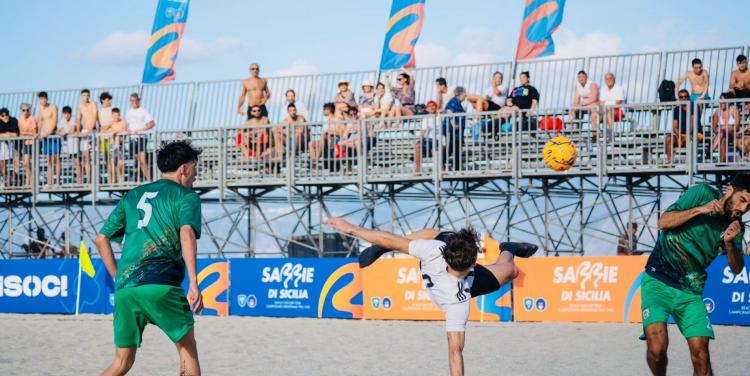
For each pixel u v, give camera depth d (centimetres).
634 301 1595
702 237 729
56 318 1795
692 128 1908
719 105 1827
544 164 2006
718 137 1839
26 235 2608
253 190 2216
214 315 1841
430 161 2078
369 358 1144
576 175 1947
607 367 1058
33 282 1939
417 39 2098
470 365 1080
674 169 1872
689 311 739
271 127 2095
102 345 1303
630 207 2014
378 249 749
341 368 1061
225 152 2161
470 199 2120
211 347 1270
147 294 689
